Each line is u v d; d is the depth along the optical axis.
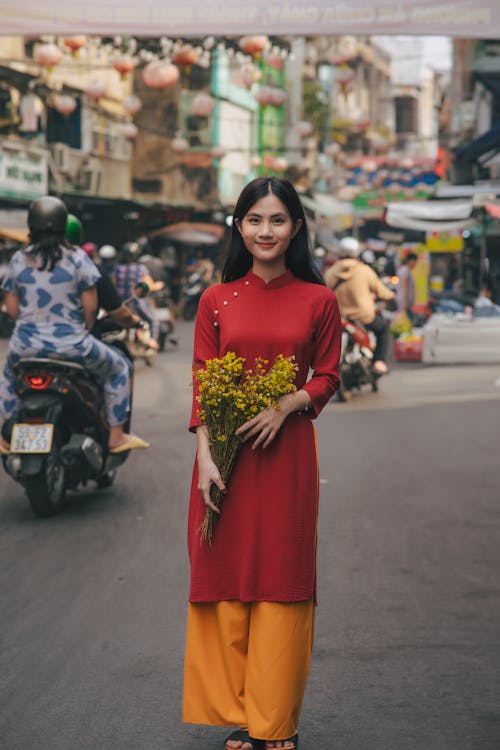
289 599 3.26
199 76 41.75
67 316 6.59
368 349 12.80
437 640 4.46
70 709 3.76
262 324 3.30
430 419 11.08
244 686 3.34
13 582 5.29
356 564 5.64
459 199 30.91
